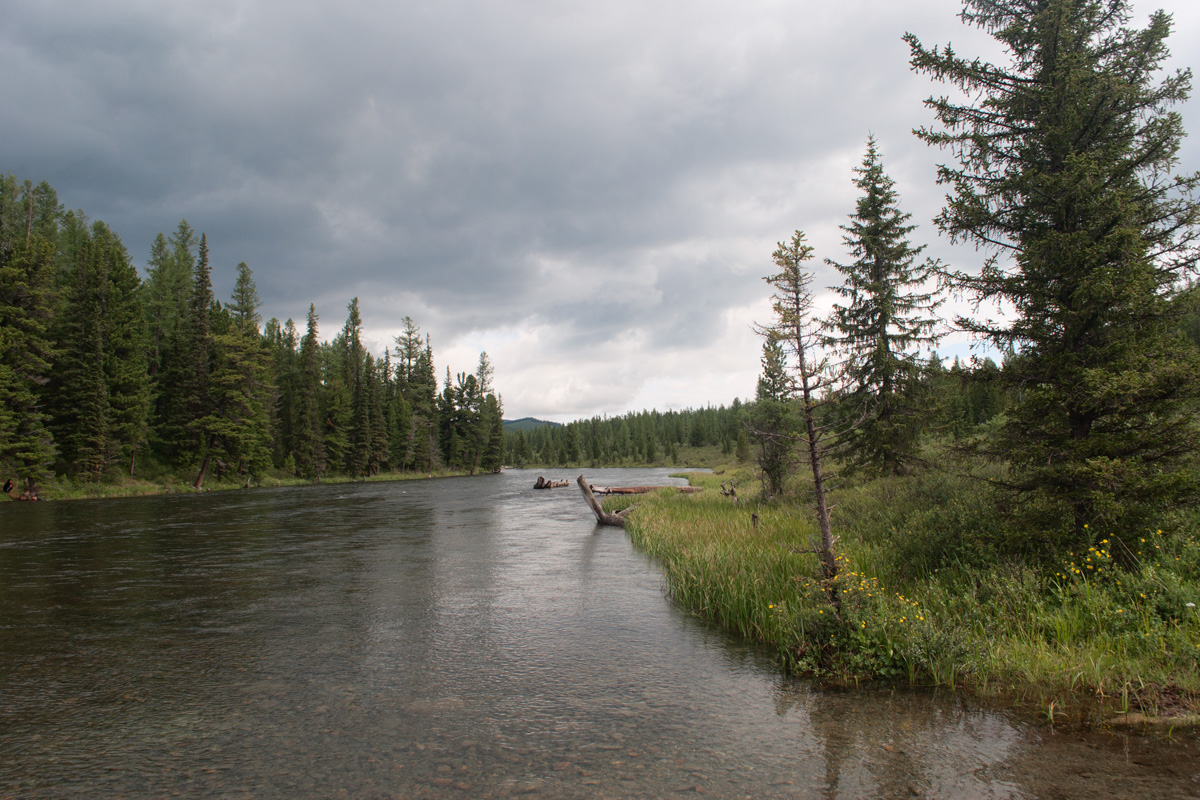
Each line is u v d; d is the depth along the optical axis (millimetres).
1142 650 5699
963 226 8789
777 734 4754
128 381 42656
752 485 29703
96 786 4039
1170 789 3693
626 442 154875
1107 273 7051
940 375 17719
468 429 93688
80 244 46812
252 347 50094
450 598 10008
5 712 5402
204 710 5422
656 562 13398
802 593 8008
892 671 5902
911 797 3713
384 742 4719
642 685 5973
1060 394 7512
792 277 6551
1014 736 4531
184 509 28094
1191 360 6590
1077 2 8094
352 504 31172
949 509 10055
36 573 12391
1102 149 7926
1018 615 6766
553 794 3836
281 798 3832
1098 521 7449
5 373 32781
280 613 9062
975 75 8773
